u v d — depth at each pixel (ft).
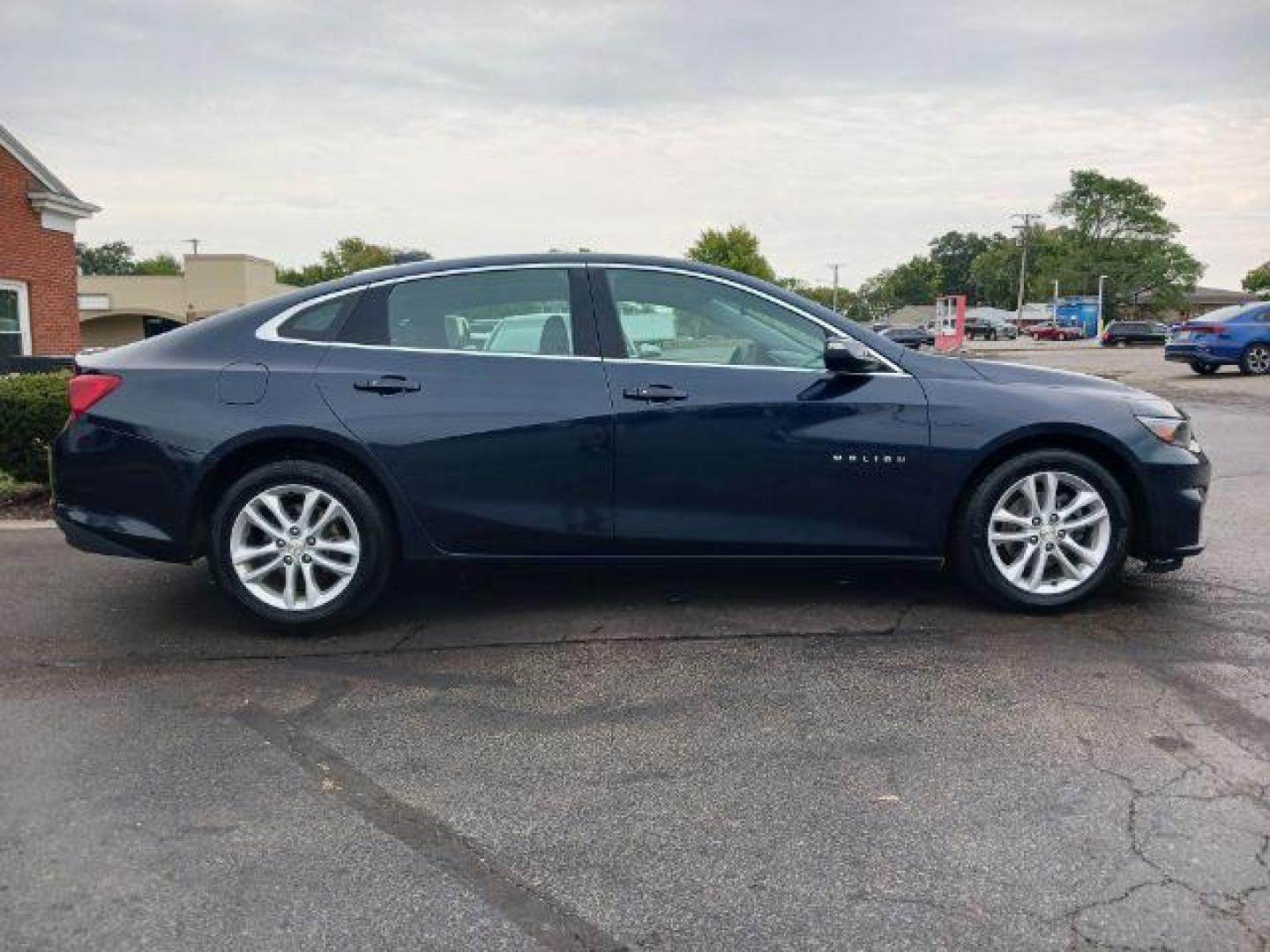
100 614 15.90
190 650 14.26
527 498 14.46
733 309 15.01
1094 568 14.92
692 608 15.74
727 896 8.29
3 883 8.52
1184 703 11.87
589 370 14.55
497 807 9.77
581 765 10.62
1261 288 371.97
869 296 483.10
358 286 14.92
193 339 14.73
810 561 14.84
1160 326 189.16
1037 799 9.73
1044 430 14.58
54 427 25.38
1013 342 234.17
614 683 12.82
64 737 11.39
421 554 14.52
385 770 10.55
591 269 15.06
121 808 9.79
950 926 7.86
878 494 14.62
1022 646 13.84
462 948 7.68
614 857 8.89
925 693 12.30
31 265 58.49
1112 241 339.77
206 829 9.40
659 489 14.48
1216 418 42.45
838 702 12.10
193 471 14.11
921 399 14.61
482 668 13.41
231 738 11.35
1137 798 9.71
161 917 8.07
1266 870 8.49
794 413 14.47
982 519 14.80
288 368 14.38
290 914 8.11
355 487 14.35
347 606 14.57
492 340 14.78
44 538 21.35
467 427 14.28
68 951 7.66
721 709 11.97
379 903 8.25
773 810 9.63
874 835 9.16
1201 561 18.30
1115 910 8.00
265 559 14.57
